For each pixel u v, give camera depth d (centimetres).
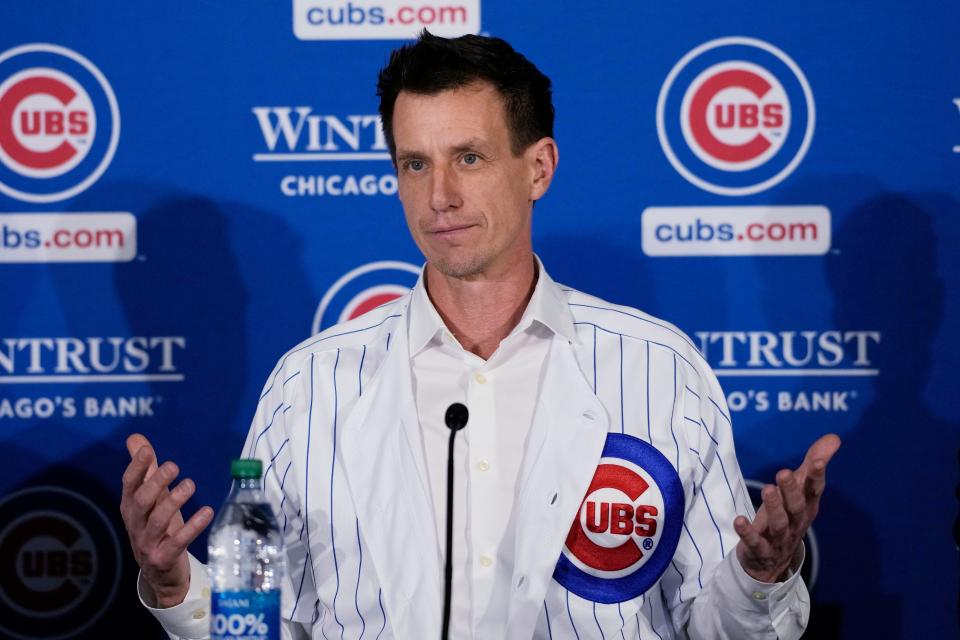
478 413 632
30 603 890
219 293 891
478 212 593
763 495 521
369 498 621
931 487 889
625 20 884
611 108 888
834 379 891
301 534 641
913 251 888
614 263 891
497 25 885
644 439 627
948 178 887
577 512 612
